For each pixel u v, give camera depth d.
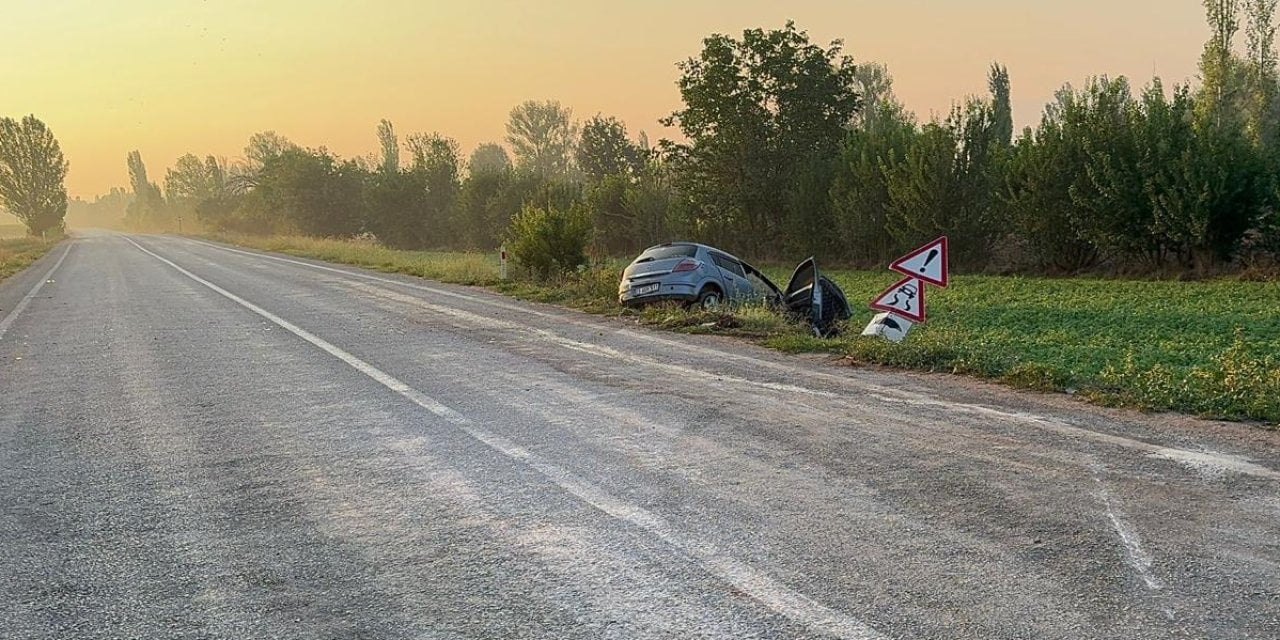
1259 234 27.61
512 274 25.33
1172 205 26.70
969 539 4.54
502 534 4.84
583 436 6.93
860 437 6.66
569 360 10.83
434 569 4.40
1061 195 30.03
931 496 5.23
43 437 7.50
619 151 72.88
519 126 94.00
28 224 101.44
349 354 11.70
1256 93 35.66
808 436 6.73
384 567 4.45
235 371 10.60
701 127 41.59
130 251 55.28
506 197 57.28
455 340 12.90
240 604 4.07
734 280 17.17
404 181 70.38
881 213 35.62
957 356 9.91
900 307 11.78
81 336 14.42
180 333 14.38
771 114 41.34
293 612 3.97
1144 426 6.82
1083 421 7.03
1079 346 13.30
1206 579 3.99
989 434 6.66
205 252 51.94
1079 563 4.20
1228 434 6.52
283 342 13.01
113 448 7.05
